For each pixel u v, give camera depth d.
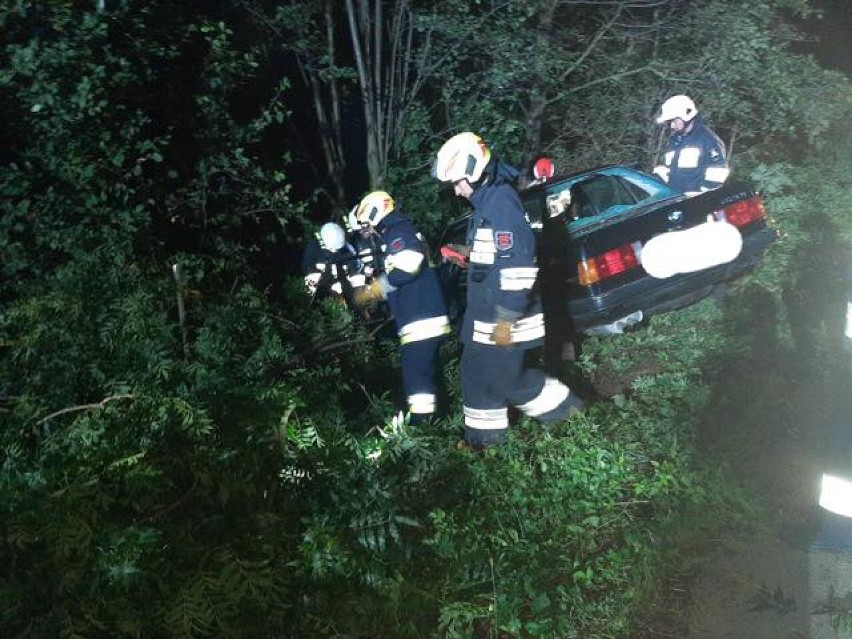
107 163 5.93
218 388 4.81
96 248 5.61
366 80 9.44
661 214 7.21
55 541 3.64
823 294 7.99
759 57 9.90
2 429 4.49
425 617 4.03
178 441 4.32
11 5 5.43
